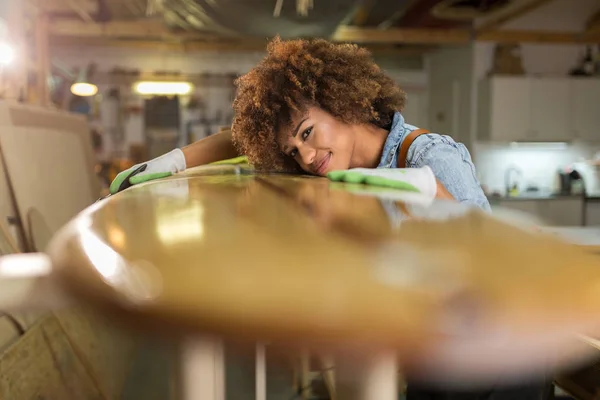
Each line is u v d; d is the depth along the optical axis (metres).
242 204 0.48
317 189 0.62
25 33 3.11
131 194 0.58
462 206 0.48
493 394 0.73
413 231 0.36
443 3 4.31
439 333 0.21
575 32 5.85
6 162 2.31
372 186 0.67
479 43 5.82
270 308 0.22
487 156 5.92
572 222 5.41
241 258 0.28
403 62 6.67
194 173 1.08
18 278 0.31
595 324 0.23
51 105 3.73
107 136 6.00
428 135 1.04
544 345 0.22
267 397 2.02
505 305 0.23
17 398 1.55
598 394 1.31
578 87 5.71
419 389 0.74
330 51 1.10
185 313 0.22
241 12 3.06
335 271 0.26
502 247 0.31
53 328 1.93
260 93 1.10
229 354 0.22
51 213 2.65
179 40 5.73
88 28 4.76
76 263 0.29
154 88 5.75
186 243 0.31
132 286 0.24
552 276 0.26
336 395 0.40
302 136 1.08
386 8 4.06
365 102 1.07
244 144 1.21
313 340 0.21
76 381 1.89
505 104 5.61
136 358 2.33
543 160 5.98
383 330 0.21
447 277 0.25
